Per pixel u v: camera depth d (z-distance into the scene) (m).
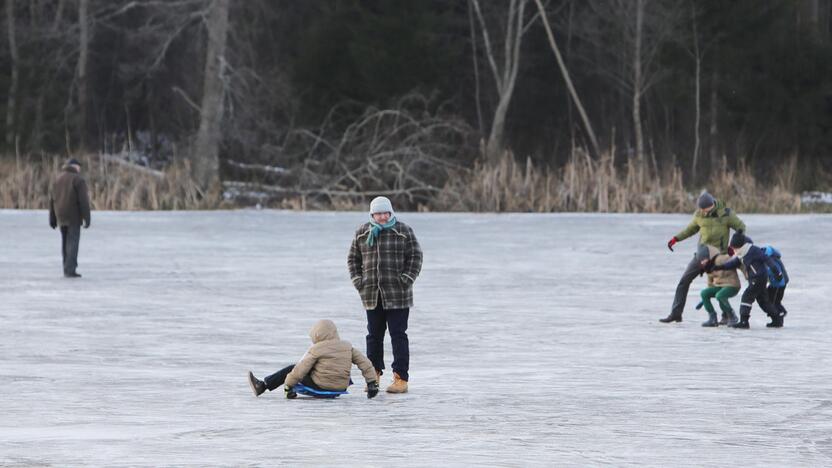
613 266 81.25
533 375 38.91
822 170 199.50
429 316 55.88
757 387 35.97
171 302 60.88
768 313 52.47
